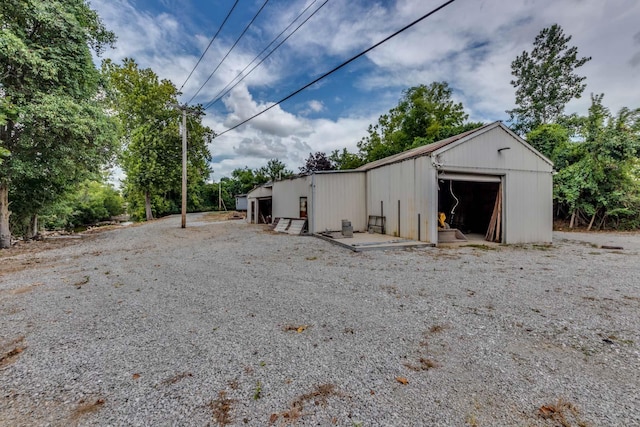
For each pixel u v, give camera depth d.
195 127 22.97
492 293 3.73
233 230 12.80
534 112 19.55
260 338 2.56
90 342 2.55
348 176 11.09
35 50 7.85
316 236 9.98
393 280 4.44
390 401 1.69
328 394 1.77
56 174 9.47
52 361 2.24
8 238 9.02
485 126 8.19
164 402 1.73
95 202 27.92
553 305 3.27
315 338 2.55
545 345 2.37
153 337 2.63
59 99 8.12
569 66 18.06
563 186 12.82
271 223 15.16
